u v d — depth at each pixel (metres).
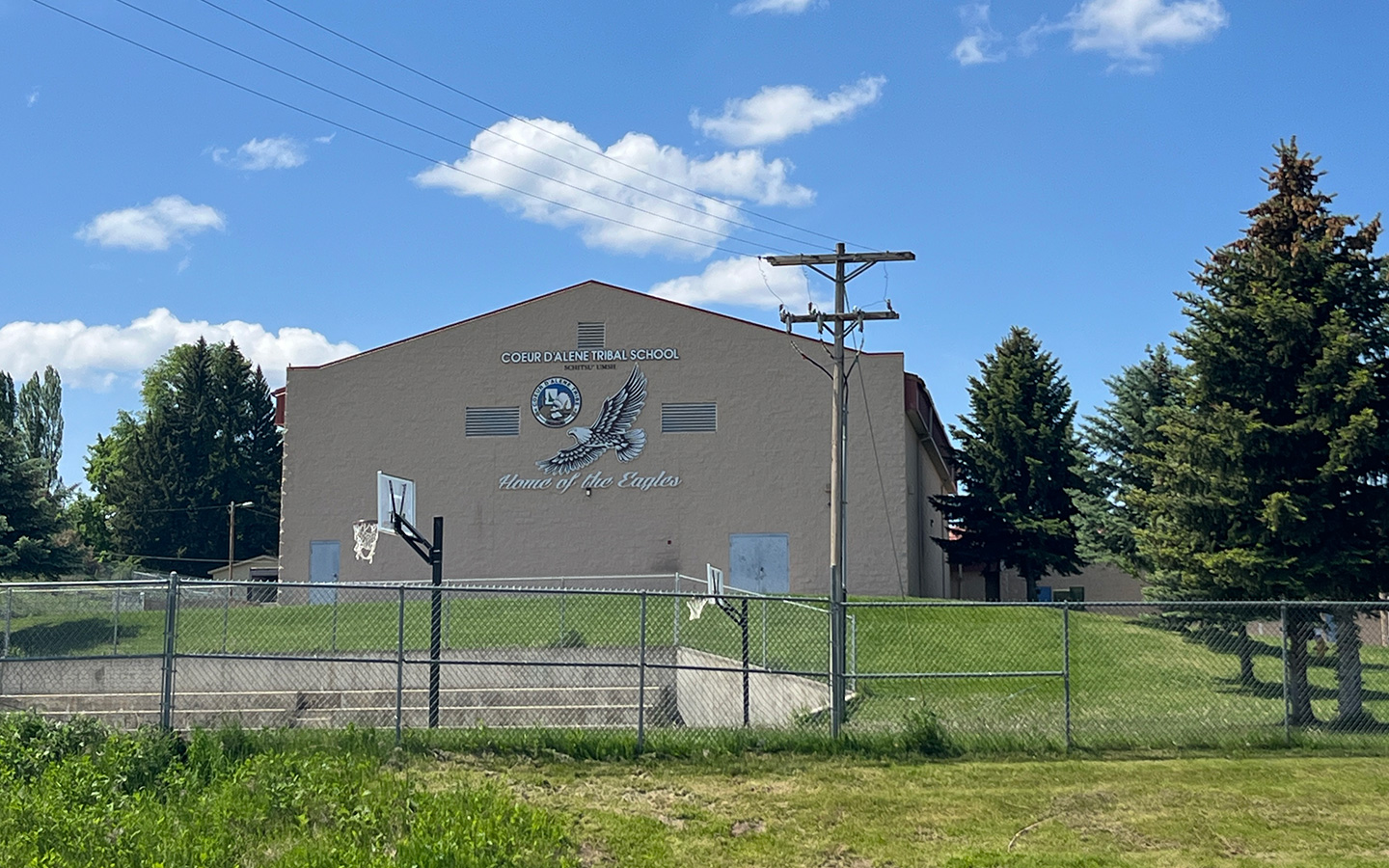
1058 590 50.94
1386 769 12.78
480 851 9.57
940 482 54.16
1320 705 17.86
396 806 10.80
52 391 82.12
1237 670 20.61
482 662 13.52
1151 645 22.97
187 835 10.06
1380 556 16.50
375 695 18.39
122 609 28.83
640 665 13.48
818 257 24.53
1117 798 11.84
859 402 36.28
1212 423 17.56
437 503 37.34
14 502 32.81
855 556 35.72
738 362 36.88
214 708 17.66
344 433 38.00
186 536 66.88
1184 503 17.73
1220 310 18.03
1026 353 43.97
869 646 22.62
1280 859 10.24
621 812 11.37
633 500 36.69
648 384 37.06
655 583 36.19
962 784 12.29
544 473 37.09
